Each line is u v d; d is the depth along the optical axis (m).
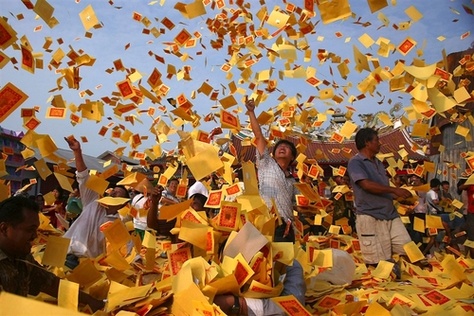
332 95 4.91
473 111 5.09
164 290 2.43
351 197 6.27
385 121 4.71
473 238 5.82
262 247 2.46
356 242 5.29
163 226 3.63
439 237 6.59
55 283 2.25
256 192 2.80
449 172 8.62
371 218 4.16
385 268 3.89
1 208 1.99
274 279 2.51
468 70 4.55
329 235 5.95
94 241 3.62
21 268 2.05
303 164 5.22
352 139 18.09
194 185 5.82
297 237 4.52
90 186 3.03
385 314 2.40
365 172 4.19
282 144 4.01
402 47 3.53
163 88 4.15
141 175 3.60
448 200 7.02
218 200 2.98
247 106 4.08
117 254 2.90
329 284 3.35
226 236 2.72
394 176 6.24
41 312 1.41
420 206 6.46
